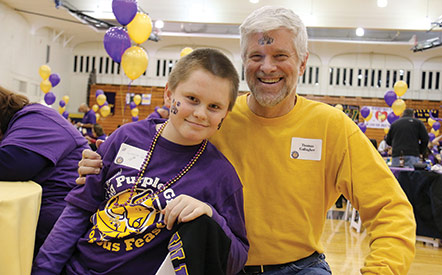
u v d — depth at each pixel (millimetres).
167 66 15227
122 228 952
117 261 930
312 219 1248
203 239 832
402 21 10477
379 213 1104
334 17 10688
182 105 963
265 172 1253
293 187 1230
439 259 3246
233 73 994
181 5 10945
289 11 1189
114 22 11711
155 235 939
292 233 1216
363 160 1191
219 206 997
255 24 1177
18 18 11195
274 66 1171
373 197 1134
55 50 13898
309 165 1245
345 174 1209
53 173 1380
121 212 975
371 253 1063
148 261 934
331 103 14711
